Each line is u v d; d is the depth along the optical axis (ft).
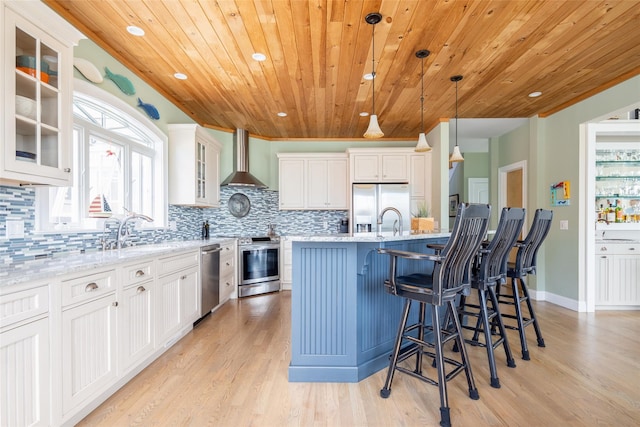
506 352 8.09
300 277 7.44
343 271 7.40
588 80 10.97
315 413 6.15
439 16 7.30
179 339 9.89
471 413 6.12
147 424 5.78
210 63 9.64
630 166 14.39
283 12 7.17
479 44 8.50
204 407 6.32
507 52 8.94
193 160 12.48
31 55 5.68
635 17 7.35
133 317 7.27
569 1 6.80
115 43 8.60
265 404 6.44
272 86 11.34
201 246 11.18
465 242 6.02
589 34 8.05
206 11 7.18
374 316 7.99
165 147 12.07
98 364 6.12
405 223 16.37
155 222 11.98
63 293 5.30
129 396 6.68
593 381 7.31
